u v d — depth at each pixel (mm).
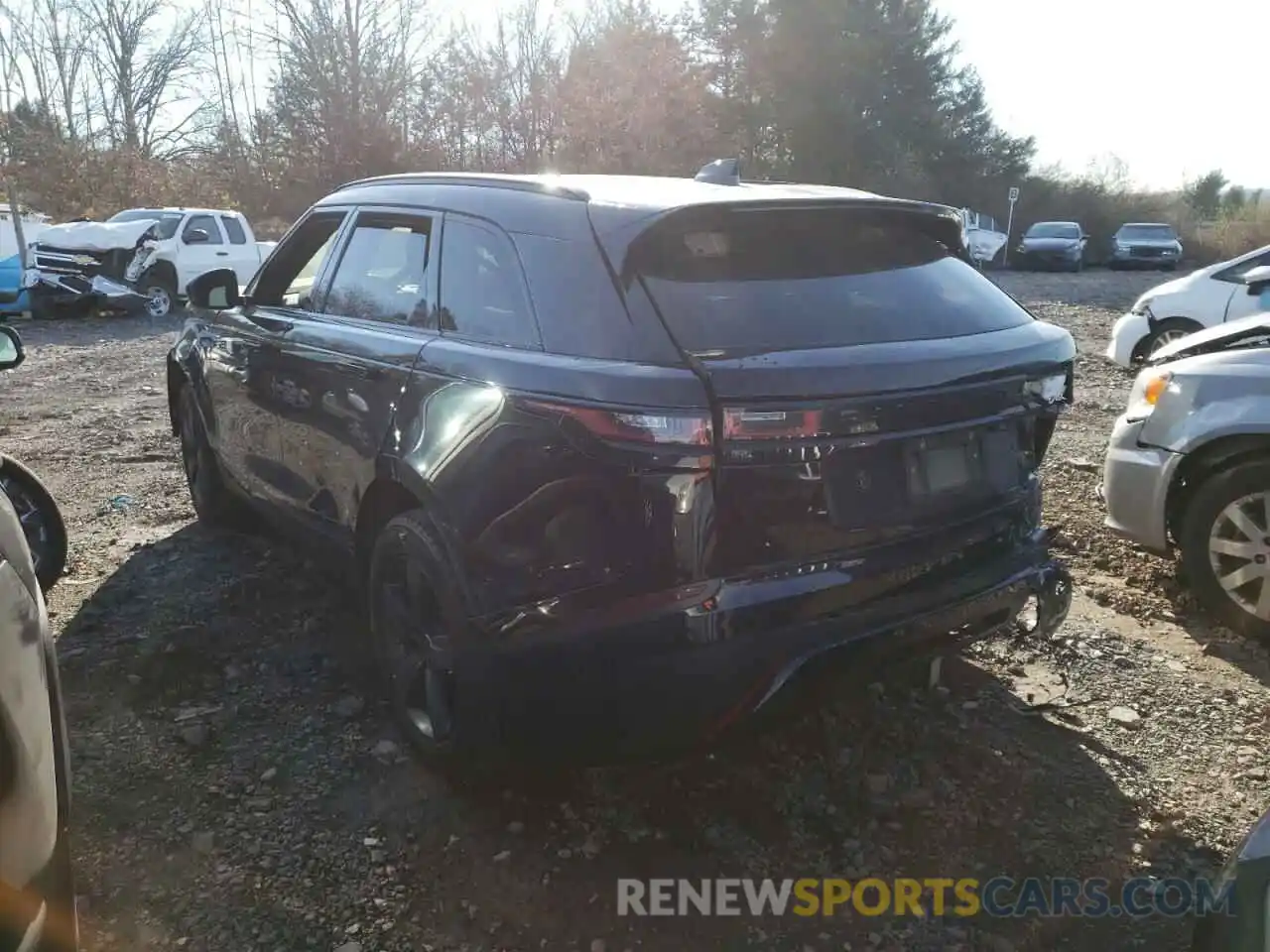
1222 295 10383
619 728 2844
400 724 3551
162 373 11477
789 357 2740
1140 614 4719
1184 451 4590
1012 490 3328
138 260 16859
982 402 3064
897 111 39031
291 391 4164
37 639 2232
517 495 2922
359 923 2787
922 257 3424
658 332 2770
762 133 37312
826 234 3266
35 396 9969
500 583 2986
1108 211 43844
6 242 18016
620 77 30328
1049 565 3418
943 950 2732
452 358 3227
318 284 4262
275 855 3027
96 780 3338
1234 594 4473
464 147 30688
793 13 35969
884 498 2912
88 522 5777
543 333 2990
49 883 2037
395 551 3459
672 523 2676
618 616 2764
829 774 3438
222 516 5547
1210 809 3307
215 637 4273
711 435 2635
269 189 32156
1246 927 2086
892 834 3170
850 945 2744
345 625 4402
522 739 3018
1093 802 3326
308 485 4121
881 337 2971
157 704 3789
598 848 3086
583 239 3018
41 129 29547
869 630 2877
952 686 4004
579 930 2779
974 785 3396
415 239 3729
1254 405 4398
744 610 2727
